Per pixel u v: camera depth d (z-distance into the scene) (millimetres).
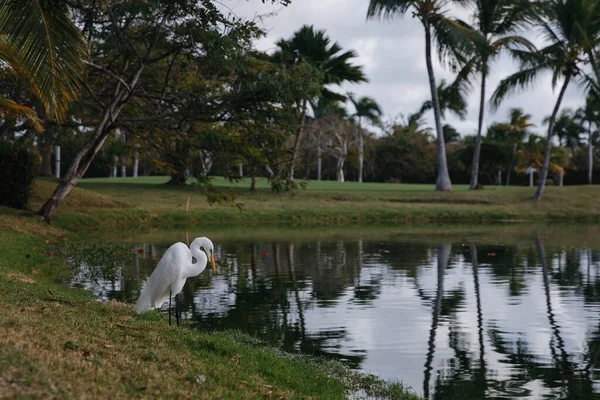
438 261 19359
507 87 39625
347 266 18203
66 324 7094
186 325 10570
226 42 19453
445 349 9625
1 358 4934
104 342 6672
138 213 31547
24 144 27703
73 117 26266
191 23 19516
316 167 69500
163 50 23047
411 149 75188
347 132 65500
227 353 7668
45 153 42219
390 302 13086
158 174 72375
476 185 45281
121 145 32156
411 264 18703
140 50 22953
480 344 9953
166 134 24391
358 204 38281
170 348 7199
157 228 29250
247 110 22844
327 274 16688
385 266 18266
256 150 23984
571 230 30547
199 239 8836
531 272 17250
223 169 24266
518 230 30547
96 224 28766
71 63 10852
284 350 9383
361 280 15781
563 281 15750
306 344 9781
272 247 22703
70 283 13719
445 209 37688
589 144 68438
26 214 24188
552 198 41094
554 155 66000
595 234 28281
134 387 5383
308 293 13961
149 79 24844
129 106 26938
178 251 8641
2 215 23000
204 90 23562
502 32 43406
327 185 48969
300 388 7000
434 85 43125
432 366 8805
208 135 23641
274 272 17000
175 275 8555
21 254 15734
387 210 36844
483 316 11859
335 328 10789
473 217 36844
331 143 62375
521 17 42094
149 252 19828
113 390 5039
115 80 23922
